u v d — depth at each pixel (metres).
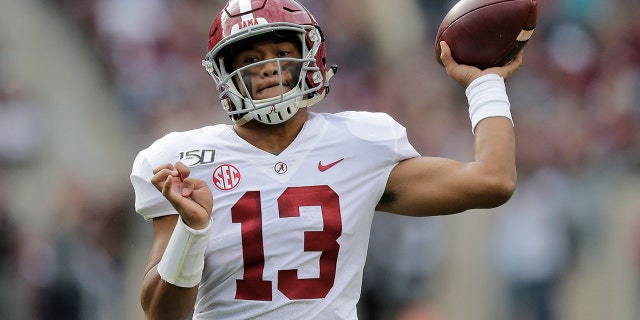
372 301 30.77
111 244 33.50
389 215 30.89
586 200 35.69
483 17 11.69
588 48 42.66
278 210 11.09
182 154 11.37
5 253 31.34
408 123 40.09
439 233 32.84
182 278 10.69
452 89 41.06
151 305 11.04
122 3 41.62
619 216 36.12
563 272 33.66
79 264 31.31
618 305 34.47
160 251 11.29
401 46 44.31
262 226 11.05
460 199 11.23
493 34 11.68
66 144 38.50
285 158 11.30
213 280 11.17
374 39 43.69
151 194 11.35
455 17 11.91
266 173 11.24
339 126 11.55
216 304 11.22
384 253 30.70
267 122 11.21
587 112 40.66
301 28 11.25
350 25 43.19
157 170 10.43
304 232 11.05
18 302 30.89
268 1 11.35
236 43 11.37
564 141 38.47
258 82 11.21
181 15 41.88
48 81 40.38
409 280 30.97
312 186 11.23
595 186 37.00
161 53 41.03
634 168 38.03
